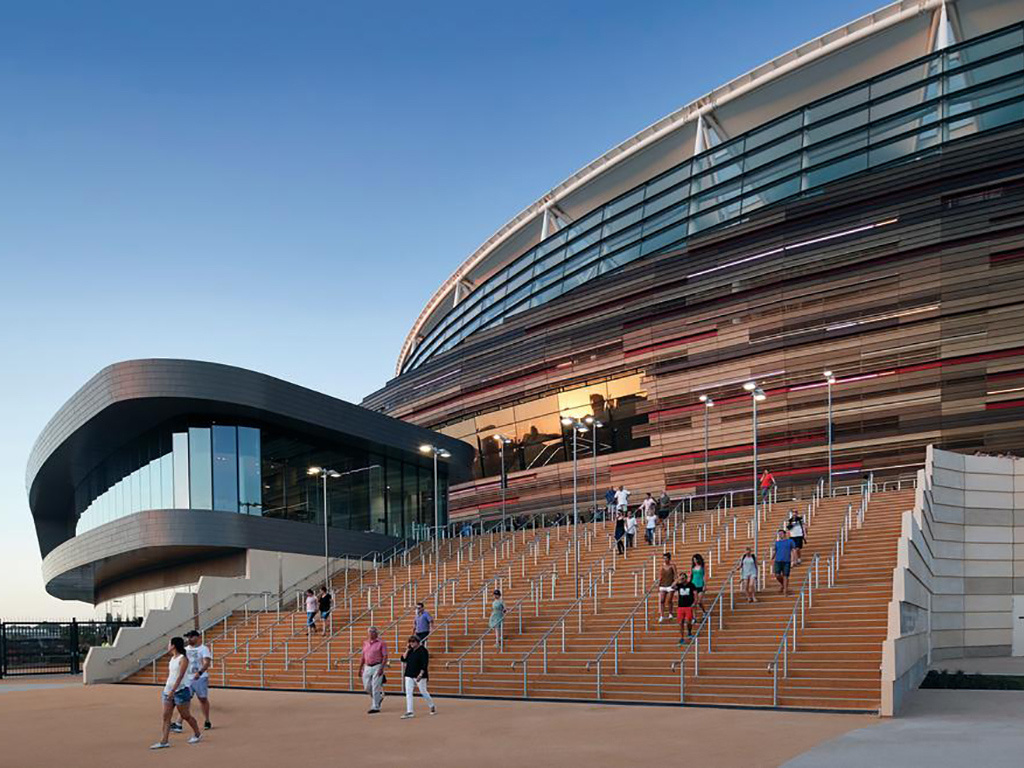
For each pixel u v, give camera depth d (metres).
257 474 43.56
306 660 29.39
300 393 43.88
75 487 61.19
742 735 14.78
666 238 68.19
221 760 13.75
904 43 65.81
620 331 64.50
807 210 56.66
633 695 20.53
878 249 53.03
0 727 19.20
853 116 63.84
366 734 16.19
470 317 88.12
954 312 50.19
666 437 60.78
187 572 44.94
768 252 57.53
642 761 12.48
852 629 21.67
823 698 18.58
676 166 73.81
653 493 60.97
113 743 16.17
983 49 60.09
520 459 71.75
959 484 32.41
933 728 15.07
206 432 43.06
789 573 26.30
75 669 39.62
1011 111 54.53
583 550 35.97
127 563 47.38
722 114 73.62
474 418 75.25
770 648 21.64
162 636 35.31
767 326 56.88
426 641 26.88
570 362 67.56
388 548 48.44
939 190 51.62
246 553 40.81
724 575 28.45
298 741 15.57
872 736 14.23
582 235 78.06
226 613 38.03
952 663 29.22
